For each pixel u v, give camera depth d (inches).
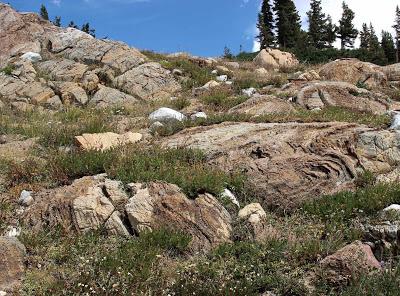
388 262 244.5
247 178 332.5
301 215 305.7
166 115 512.7
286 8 2193.7
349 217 296.5
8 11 882.8
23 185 338.0
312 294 225.0
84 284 233.0
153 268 246.2
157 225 281.6
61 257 256.7
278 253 257.0
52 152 394.6
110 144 413.7
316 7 2348.7
